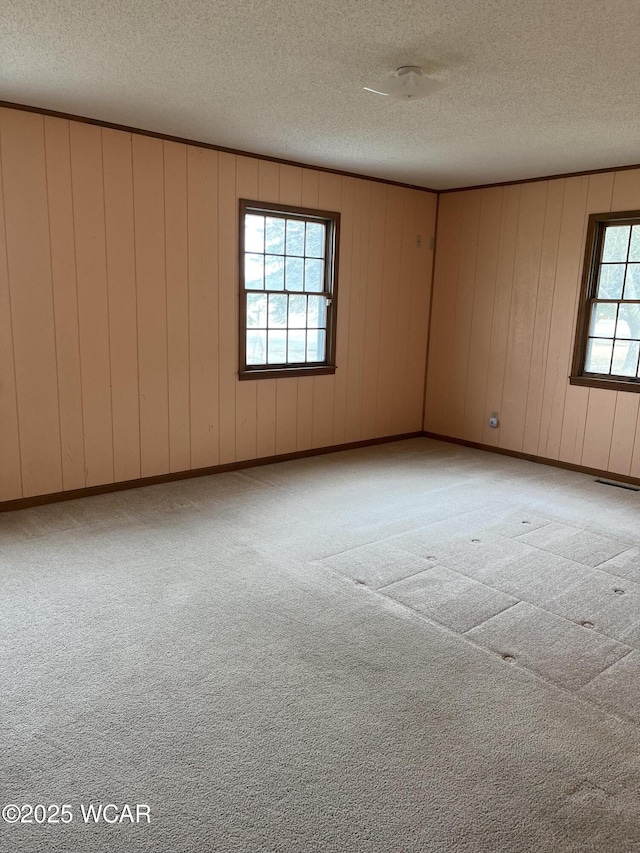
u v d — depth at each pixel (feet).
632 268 16.96
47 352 13.71
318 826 5.84
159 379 15.55
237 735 7.00
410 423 22.17
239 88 11.49
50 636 8.90
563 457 18.74
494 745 6.97
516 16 8.41
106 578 10.75
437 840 5.72
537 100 11.72
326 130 14.07
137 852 5.52
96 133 13.58
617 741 7.10
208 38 9.35
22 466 13.83
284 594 10.34
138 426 15.40
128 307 14.71
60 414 14.14
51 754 6.64
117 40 9.46
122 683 7.88
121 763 6.54
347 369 19.67
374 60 10.07
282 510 14.39
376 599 10.25
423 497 15.64
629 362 17.29
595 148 15.01
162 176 14.71
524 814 6.04
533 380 19.21
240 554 11.90
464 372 21.07
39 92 11.87
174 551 11.95
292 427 18.62
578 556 12.17
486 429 20.66
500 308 19.79
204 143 15.25
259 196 16.51
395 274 20.35
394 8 8.28
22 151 12.73
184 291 15.58
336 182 18.12
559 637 9.23
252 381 17.37
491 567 11.59
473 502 15.35
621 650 8.94
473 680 8.14
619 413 17.35
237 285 16.55
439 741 7.01
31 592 10.18
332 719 7.32
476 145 15.06
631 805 6.19
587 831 5.87
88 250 13.91
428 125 13.52
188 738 6.94
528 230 18.80
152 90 11.66
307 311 18.43
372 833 5.78
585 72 10.30
